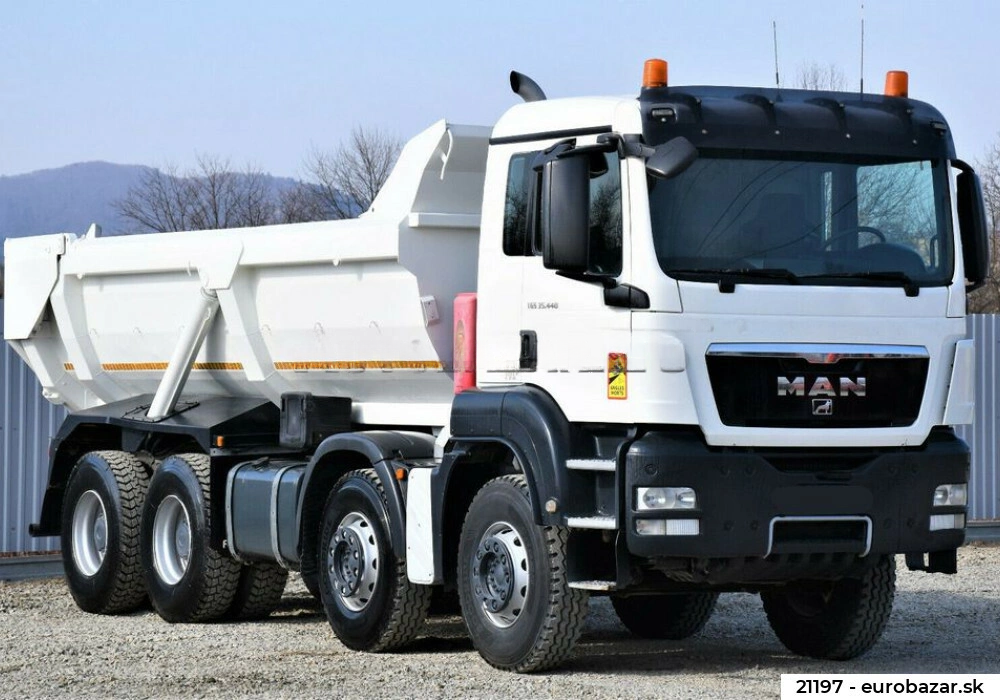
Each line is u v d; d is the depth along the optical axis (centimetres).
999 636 1176
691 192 898
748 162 912
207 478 1245
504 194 990
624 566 895
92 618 1319
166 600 1264
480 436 977
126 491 1337
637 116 902
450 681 938
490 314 992
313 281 1177
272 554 1166
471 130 1087
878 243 936
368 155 3872
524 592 954
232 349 1287
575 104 952
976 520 2039
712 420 882
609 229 909
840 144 932
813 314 905
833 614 1048
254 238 1233
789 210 917
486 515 981
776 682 948
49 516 1451
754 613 1325
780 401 897
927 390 935
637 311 884
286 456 1239
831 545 909
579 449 923
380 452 1050
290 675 966
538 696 885
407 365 1110
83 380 1525
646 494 875
